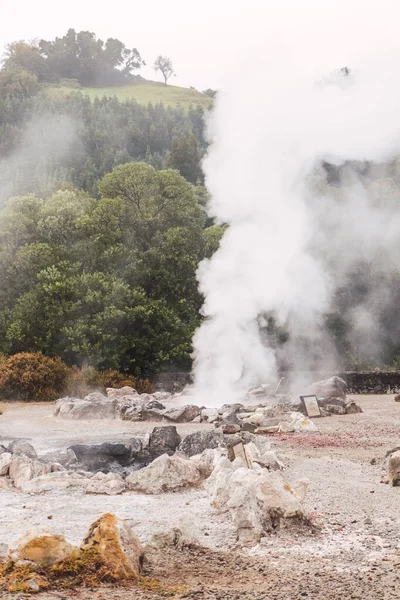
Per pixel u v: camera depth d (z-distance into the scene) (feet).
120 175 169.27
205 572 28.19
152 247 161.89
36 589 24.77
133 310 137.49
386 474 47.34
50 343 134.00
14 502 40.75
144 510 38.68
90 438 67.82
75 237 159.63
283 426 70.49
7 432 72.90
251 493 34.63
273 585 26.58
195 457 49.03
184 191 171.01
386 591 25.89
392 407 95.76
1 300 146.82
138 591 25.34
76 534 33.27
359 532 34.06
